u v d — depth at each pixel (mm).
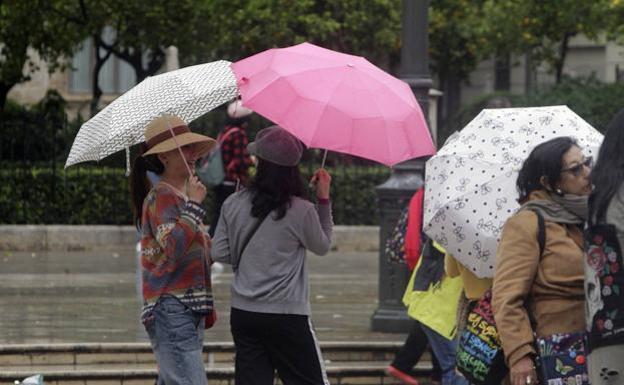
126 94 16312
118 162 42844
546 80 73312
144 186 16156
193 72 16297
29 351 22594
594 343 12375
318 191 16703
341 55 16625
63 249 41062
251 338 16328
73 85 63625
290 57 16281
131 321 26219
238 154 30312
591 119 45594
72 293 30750
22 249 40781
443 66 65250
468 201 15422
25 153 42219
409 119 15961
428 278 20000
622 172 12297
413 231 20859
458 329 16219
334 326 26109
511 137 15672
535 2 54344
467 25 59156
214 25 48906
